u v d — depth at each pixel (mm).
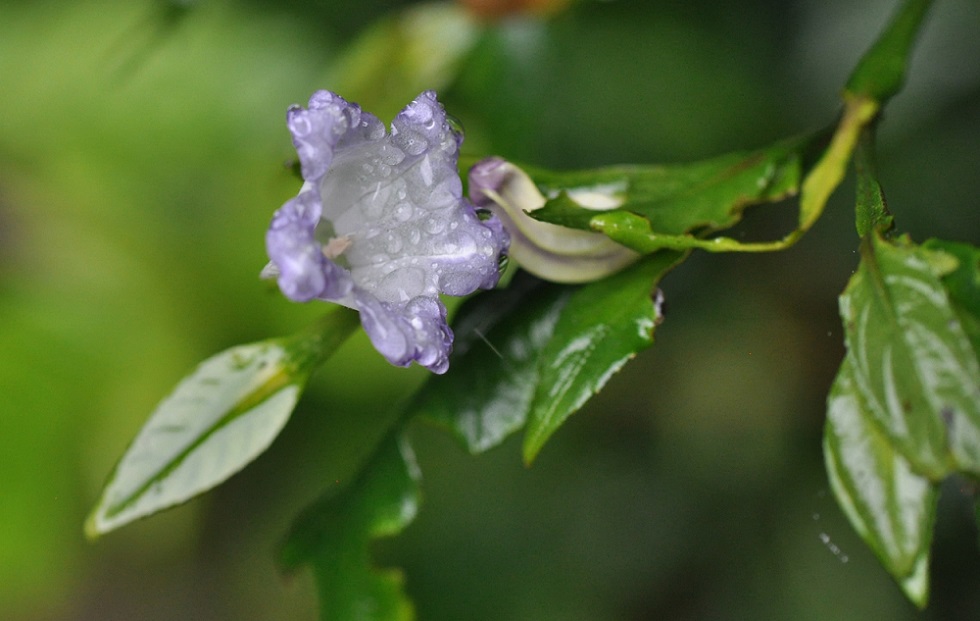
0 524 517
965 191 432
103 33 531
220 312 527
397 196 338
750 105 452
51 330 525
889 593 443
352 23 496
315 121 327
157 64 517
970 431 323
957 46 431
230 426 351
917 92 433
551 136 447
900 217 435
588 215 344
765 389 461
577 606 474
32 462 521
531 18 425
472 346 363
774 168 356
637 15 455
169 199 524
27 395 518
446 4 428
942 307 328
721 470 465
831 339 455
